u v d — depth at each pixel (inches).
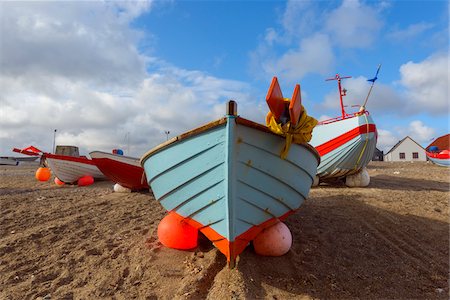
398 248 207.5
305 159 180.1
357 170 413.4
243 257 177.8
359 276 170.7
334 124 397.1
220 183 152.6
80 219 265.1
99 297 143.9
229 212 151.6
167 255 187.3
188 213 172.2
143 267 172.7
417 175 555.2
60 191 431.5
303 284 158.7
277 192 167.3
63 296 144.3
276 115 144.7
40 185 516.7
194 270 167.6
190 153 157.2
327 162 401.4
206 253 188.5
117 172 380.5
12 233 227.8
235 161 147.2
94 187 483.8
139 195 384.5
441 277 171.2
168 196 176.7
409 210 284.7
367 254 197.2
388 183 460.1
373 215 270.2
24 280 159.6
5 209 297.7
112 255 189.0
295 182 175.9
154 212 290.7
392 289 158.6
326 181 454.9
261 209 164.4
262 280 159.0
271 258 180.7
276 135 157.0
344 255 194.9
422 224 249.8
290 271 170.4
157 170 175.5
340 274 171.6
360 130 372.2
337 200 326.0
